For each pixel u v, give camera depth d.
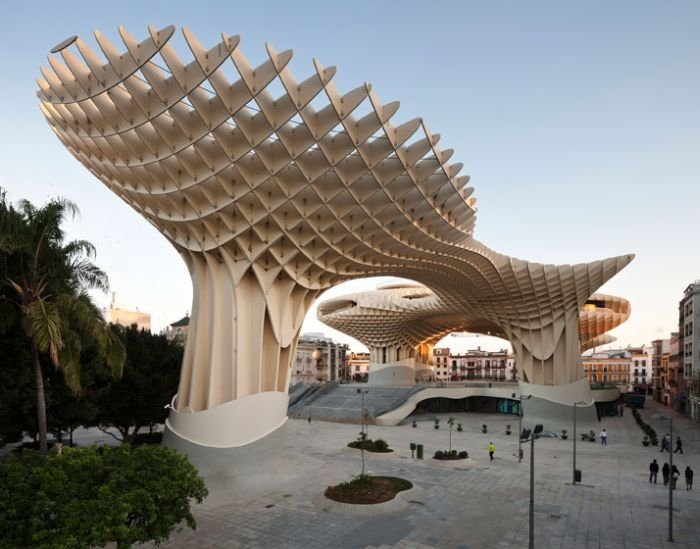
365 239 30.36
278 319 28.95
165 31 18.89
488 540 17.75
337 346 143.38
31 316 18.23
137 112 22.22
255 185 24.92
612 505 22.17
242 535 17.97
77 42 19.94
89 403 28.05
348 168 25.91
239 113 22.16
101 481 12.94
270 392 27.55
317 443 39.41
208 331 27.81
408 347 78.88
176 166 24.86
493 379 147.38
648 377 130.25
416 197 28.09
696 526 19.42
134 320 113.50
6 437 29.70
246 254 27.02
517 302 52.34
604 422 55.91
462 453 32.34
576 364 53.75
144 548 16.62
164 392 33.16
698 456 35.19
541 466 30.72
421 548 16.92
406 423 54.56
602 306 75.50
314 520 19.62
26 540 11.12
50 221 19.89
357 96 21.83
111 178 26.69
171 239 28.47
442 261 40.22
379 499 21.48
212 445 25.42
